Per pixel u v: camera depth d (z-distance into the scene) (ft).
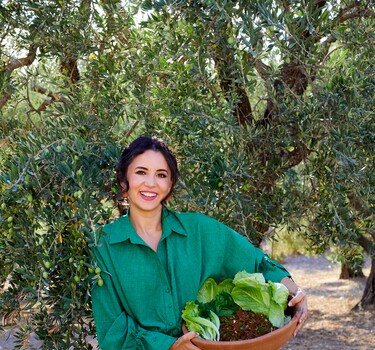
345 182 9.27
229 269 7.59
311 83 9.30
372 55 9.25
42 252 7.00
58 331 7.73
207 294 7.36
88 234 6.59
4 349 15.60
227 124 8.86
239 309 7.08
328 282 40.22
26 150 7.42
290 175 11.43
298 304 7.31
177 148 9.07
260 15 8.53
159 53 9.05
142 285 6.87
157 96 9.07
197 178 8.54
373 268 29.84
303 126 9.48
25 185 7.07
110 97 9.04
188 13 8.90
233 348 6.49
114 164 8.25
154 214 7.24
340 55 9.35
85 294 7.30
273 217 10.34
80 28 9.33
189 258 7.19
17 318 8.00
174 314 6.92
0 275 7.84
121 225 7.05
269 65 10.73
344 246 10.28
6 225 7.09
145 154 7.02
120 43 9.89
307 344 23.88
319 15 9.18
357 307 29.99
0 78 9.78
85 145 7.95
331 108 9.24
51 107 10.26
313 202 10.14
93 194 8.16
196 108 8.87
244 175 9.04
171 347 6.59
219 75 9.62
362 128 9.23
